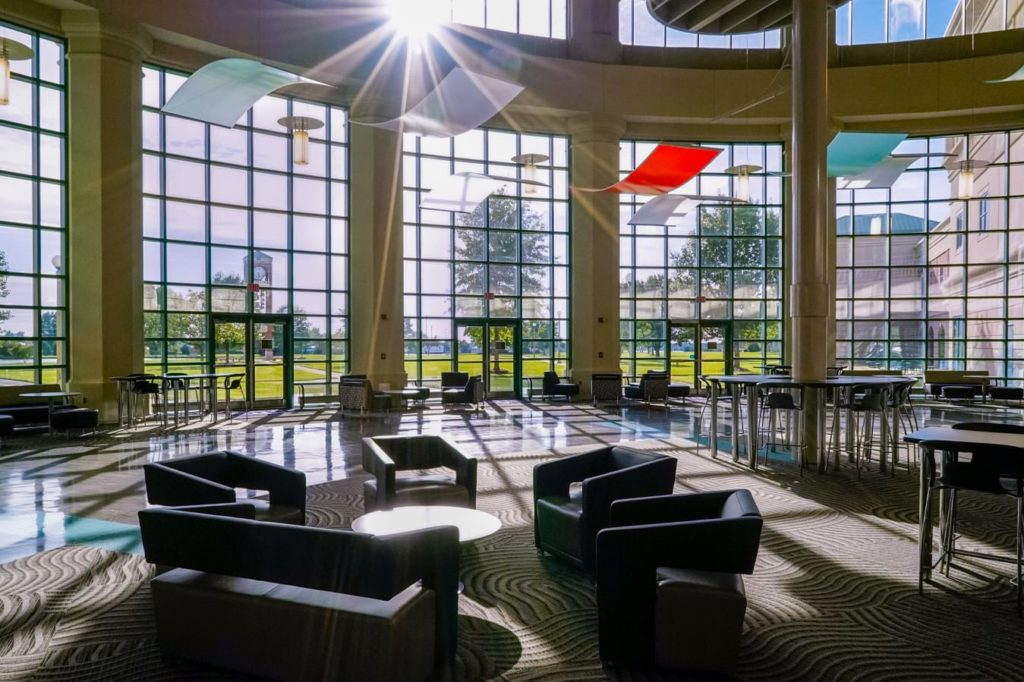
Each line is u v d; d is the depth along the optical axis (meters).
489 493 6.38
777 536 5.06
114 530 5.19
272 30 13.27
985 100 15.96
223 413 13.47
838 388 7.38
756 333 18.20
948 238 17.84
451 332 16.53
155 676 2.93
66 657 3.11
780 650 3.19
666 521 3.53
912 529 5.26
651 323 17.97
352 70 14.23
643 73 16.36
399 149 14.85
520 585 4.04
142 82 12.36
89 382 11.46
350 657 2.69
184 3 12.22
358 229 14.84
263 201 14.64
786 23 13.29
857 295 18.23
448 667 3.02
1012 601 3.80
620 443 9.52
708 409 14.26
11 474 7.30
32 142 11.45
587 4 16.31
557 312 17.38
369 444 5.43
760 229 18.09
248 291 14.50
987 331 17.72
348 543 2.77
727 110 16.55
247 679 2.90
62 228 11.73
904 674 2.95
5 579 4.11
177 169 13.62
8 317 11.24
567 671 2.99
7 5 10.73
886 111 16.39
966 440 3.87
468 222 16.66
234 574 2.96
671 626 2.97
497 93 8.77
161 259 13.47
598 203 16.36
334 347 15.45
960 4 16.48
